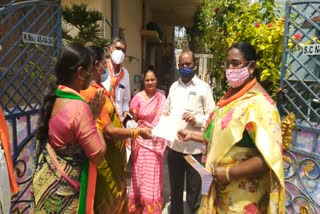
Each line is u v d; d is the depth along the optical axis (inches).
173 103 125.6
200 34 451.8
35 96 115.2
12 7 99.1
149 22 426.3
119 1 257.9
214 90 183.9
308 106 98.2
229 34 145.7
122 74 157.8
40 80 117.1
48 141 75.5
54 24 121.3
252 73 73.9
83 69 73.9
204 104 123.3
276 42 118.3
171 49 627.2
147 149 122.3
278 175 62.3
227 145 69.7
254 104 67.7
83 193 76.8
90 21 162.9
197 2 401.1
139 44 372.8
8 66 103.1
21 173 108.4
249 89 72.1
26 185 111.7
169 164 130.3
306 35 99.3
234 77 72.5
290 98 107.0
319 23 97.7
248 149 70.5
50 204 75.0
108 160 95.8
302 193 101.3
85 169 76.6
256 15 135.4
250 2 142.5
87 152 73.7
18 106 106.2
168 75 616.1
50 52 121.7
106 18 217.0
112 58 150.9
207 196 77.2
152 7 452.1
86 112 72.7
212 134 76.2
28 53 112.3
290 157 104.5
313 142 97.0
